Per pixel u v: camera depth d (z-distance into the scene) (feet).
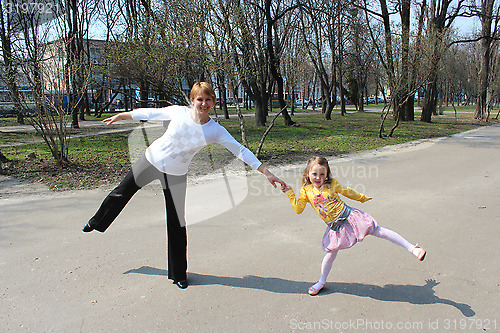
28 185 23.21
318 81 152.46
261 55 50.80
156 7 34.63
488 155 36.81
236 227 16.12
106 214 10.90
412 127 71.56
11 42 27.89
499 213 18.01
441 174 27.58
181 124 10.12
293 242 14.51
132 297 10.52
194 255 13.35
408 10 73.26
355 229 10.31
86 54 64.90
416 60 52.06
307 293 10.77
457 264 12.53
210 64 31.73
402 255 13.28
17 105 28.25
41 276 11.64
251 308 9.99
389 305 10.14
